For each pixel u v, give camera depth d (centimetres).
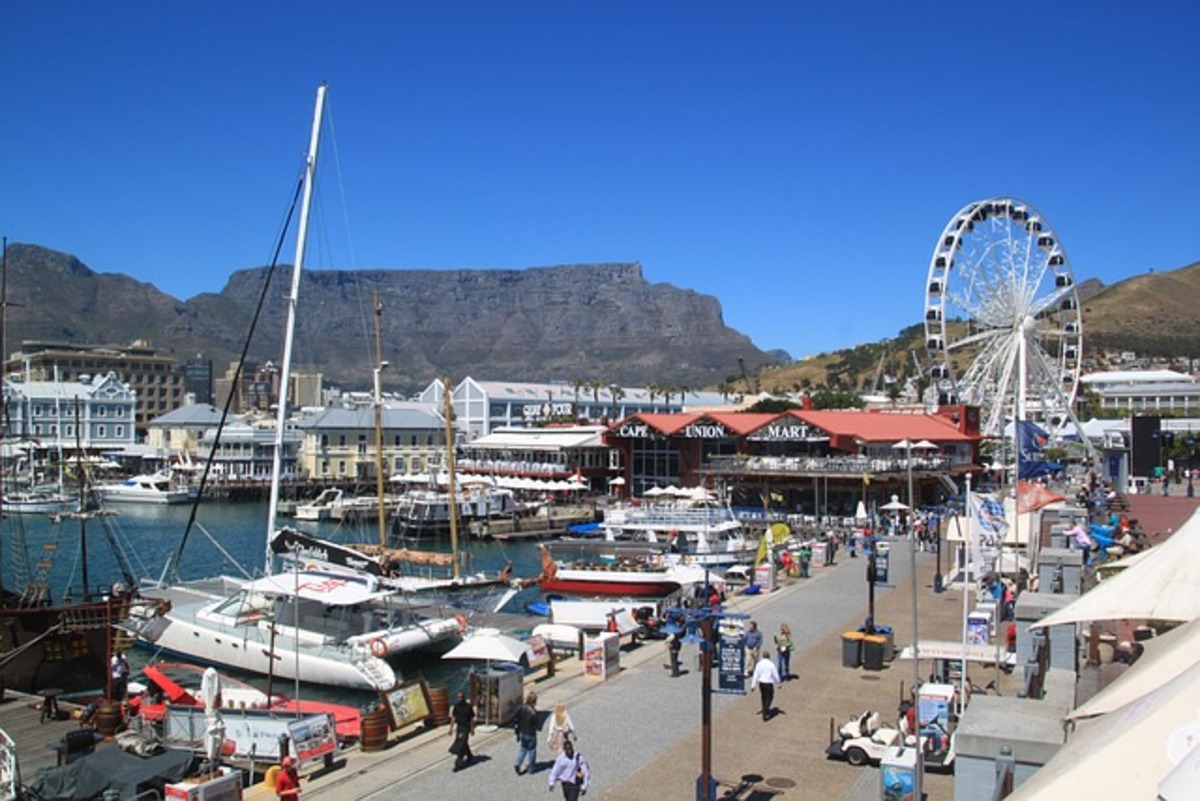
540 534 11575
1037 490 3912
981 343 12938
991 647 3225
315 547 5797
